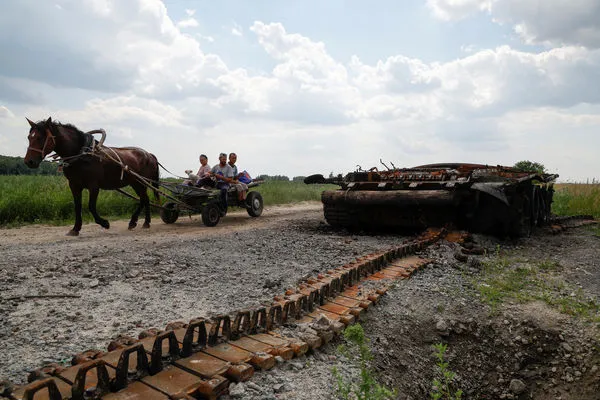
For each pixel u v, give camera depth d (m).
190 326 3.03
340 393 2.87
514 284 5.55
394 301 4.75
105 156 9.15
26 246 7.38
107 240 8.18
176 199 10.20
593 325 4.40
